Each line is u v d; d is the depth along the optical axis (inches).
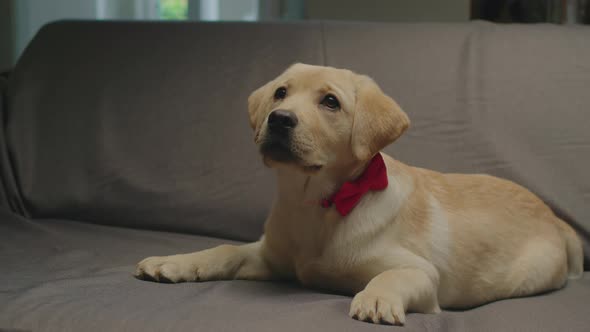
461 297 73.1
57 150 110.7
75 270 75.1
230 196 101.8
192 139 107.0
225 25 115.6
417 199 72.5
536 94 100.1
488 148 97.2
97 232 99.3
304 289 71.2
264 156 64.8
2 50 150.2
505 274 75.0
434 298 65.1
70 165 109.2
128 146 108.7
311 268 70.0
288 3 165.5
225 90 109.0
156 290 65.7
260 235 99.8
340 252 67.8
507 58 103.4
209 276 72.1
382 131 66.1
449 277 71.2
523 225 79.0
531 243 78.0
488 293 74.4
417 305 62.5
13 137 110.8
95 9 166.2
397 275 62.7
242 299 63.6
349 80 69.4
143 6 171.8
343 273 68.4
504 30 107.5
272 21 115.1
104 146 108.7
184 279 70.4
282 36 111.3
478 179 82.4
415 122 101.5
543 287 75.5
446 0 147.2
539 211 82.9
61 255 82.2
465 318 63.1
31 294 62.8
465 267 72.4
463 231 73.4
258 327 54.1
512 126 98.6
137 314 57.0
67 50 118.1
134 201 104.7
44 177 109.3
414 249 69.0
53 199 107.5
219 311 58.2
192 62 112.7
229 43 112.8
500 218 77.4
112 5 168.2
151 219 104.0
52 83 115.6
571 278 84.7
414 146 100.3
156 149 107.6
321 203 69.5
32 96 114.6
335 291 71.8
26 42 154.6
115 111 111.5
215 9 174.2
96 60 116.1
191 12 172.1
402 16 150.3
